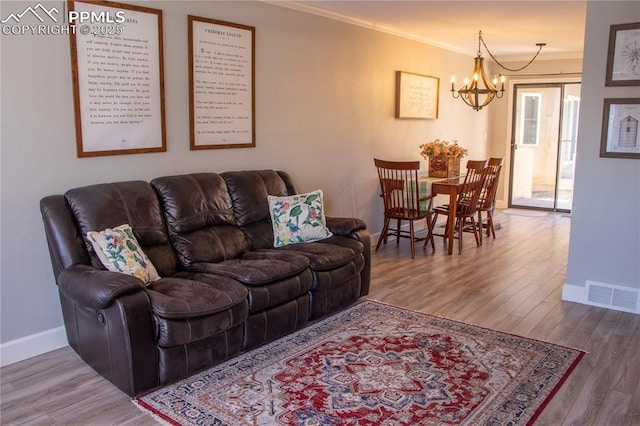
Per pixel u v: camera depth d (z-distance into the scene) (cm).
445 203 622
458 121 732
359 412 239
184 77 367
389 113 584
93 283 250
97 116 319
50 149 300
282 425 229
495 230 662
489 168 568
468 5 453
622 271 375
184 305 258
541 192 805
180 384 264
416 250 559
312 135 482
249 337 297
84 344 282
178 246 328
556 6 455
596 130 372
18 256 293
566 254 541
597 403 248
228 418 235
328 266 349
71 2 298
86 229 287
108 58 320
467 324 347
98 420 235
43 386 266
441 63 673
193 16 365
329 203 513
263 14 419
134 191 316
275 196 397
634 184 363
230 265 314
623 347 312
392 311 370
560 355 300
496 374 276
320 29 475
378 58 555
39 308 304
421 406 245
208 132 388
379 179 562
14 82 282
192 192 344
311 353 301
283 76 444
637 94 355
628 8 350
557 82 765
